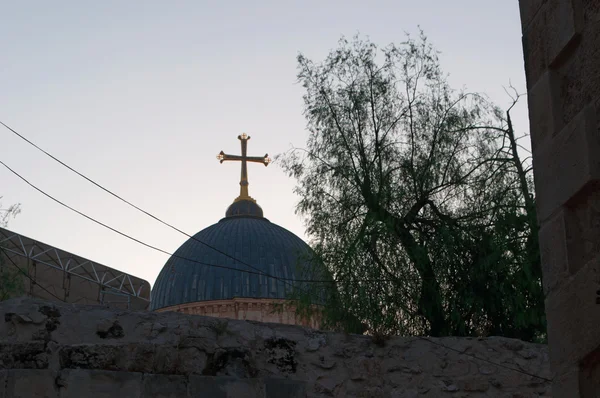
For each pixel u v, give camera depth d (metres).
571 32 5.94
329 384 10.68
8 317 9.51
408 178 19.05
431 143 19.58
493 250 17.20
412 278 17.73
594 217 5.69
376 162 19.56
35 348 9.30
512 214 17.67
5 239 30.84
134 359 9.57
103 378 9.34
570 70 6.07
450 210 18.75
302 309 19.02
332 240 19.00
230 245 55.78
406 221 18.66
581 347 5.55
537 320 16.73
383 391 10.78
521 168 18.64
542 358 11.20
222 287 53.72
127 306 35.53
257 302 52.78
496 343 11.24
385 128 19.84
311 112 20.36
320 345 10.90
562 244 5.86
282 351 10.69
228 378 10.09
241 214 59.53
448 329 17.34
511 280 17.14
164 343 9.95
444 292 17.62
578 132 5.78
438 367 11.02
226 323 10.52
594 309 5.46
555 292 5.89
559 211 5.93
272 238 56.72
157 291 55.91
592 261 5.54
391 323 17.11
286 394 10.45
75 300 33.59
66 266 33.59
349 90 20.53
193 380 9.86
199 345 10.10
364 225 18.41
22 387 9.02
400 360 11.00
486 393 10.95
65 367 9.27
